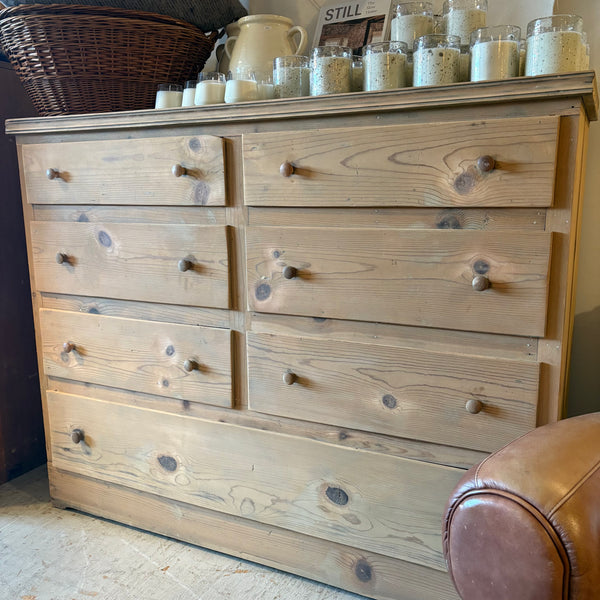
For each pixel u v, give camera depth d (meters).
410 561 1.17
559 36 0.98
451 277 1.03
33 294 1.53
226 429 1.31
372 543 1.20
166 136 1.27
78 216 1.42
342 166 1.09
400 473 1.14
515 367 1.00
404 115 1.03
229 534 1.38
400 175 1.04
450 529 0.69
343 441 1.20
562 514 0.61
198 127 1.23
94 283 1.42
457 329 1.04
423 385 1.09
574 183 0.93
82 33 1.32
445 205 1.01
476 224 1.01
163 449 1.41
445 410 1.07
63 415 1.55
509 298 0.99
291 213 1.17
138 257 1.34
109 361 1.44
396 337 1.11
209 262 1.25
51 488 1.63
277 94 1.25
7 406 1.77
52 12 1.30
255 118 1.14
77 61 1.34
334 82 1.16
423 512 1.13
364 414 1.15
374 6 1.48
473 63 1.05
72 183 1.39
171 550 1.43
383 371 1.12
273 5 1.66
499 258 0.98
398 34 1.22
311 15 1.60
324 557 1.27
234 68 1.43
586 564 0.60
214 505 1.37
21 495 1.70
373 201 1.07
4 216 1.69
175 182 1.26
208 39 1.51
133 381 1.42
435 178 1.01
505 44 1.02
